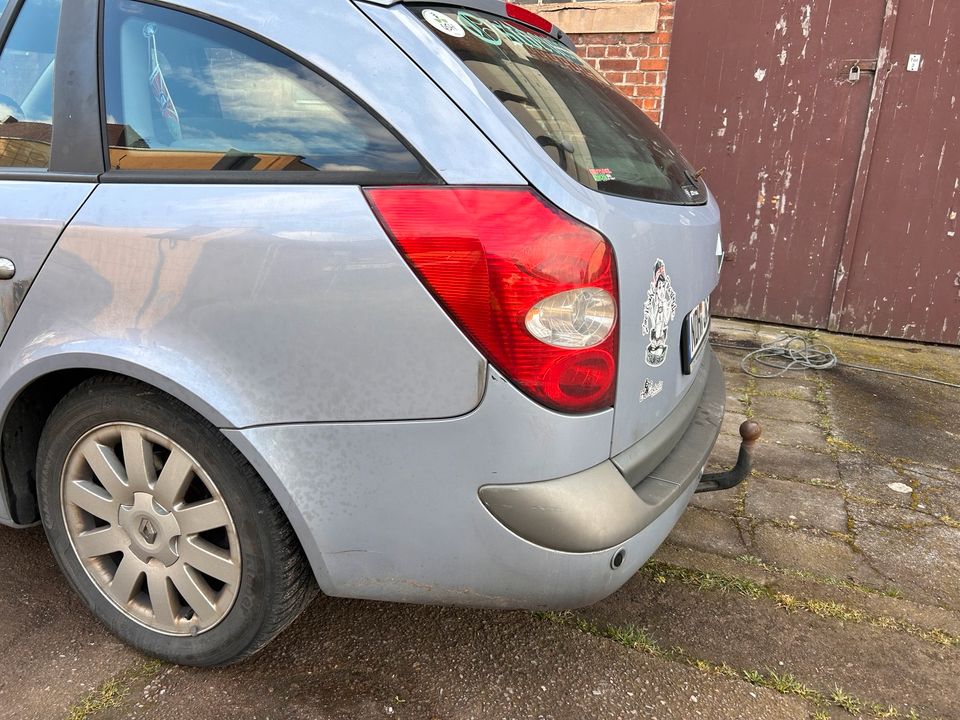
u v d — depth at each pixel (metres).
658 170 1.98
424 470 1.42
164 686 1.78
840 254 5.10
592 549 1.42
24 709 1.69
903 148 4.77
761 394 4.05
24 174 1.71
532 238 1.31
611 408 1.47
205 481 1.60
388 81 1.40
